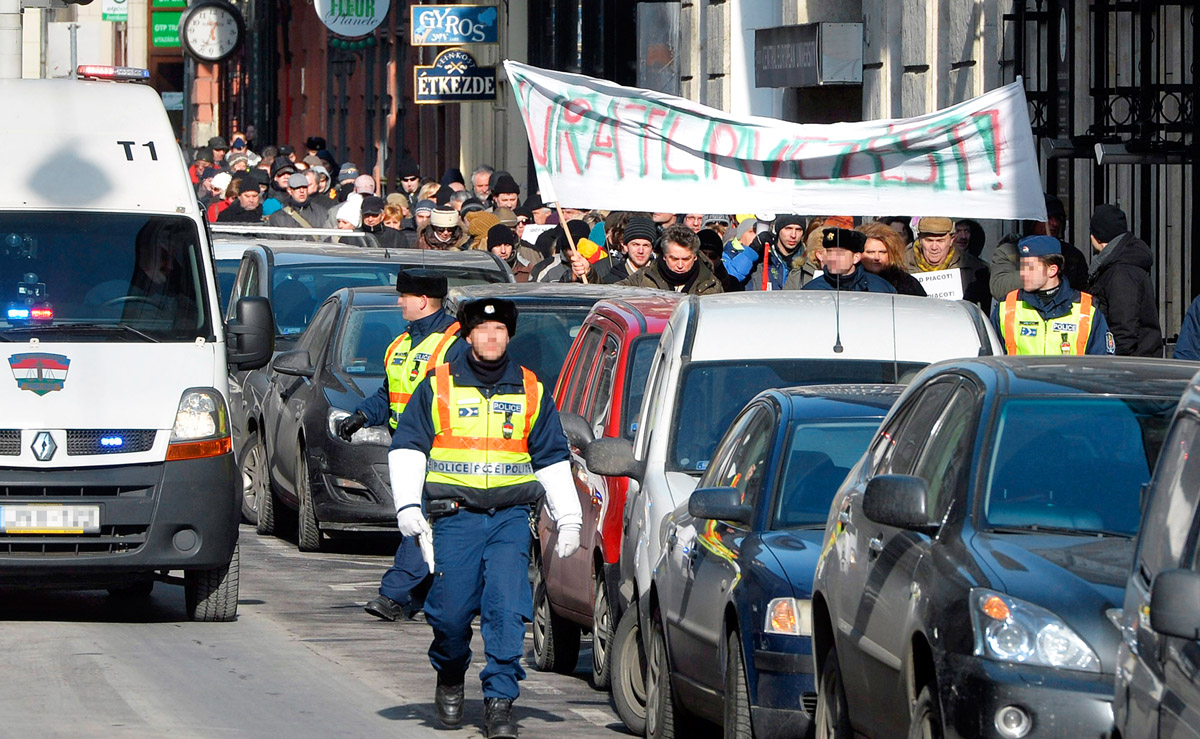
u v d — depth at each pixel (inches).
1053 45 1802.4
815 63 2410.2
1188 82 1753.2
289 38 6058.1
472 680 1208.8
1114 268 1461.6
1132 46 1728.6
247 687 1127.0
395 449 1001.5
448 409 997.8
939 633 694.5
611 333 1250.6
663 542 1021.8
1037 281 1337.4
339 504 1707.7
